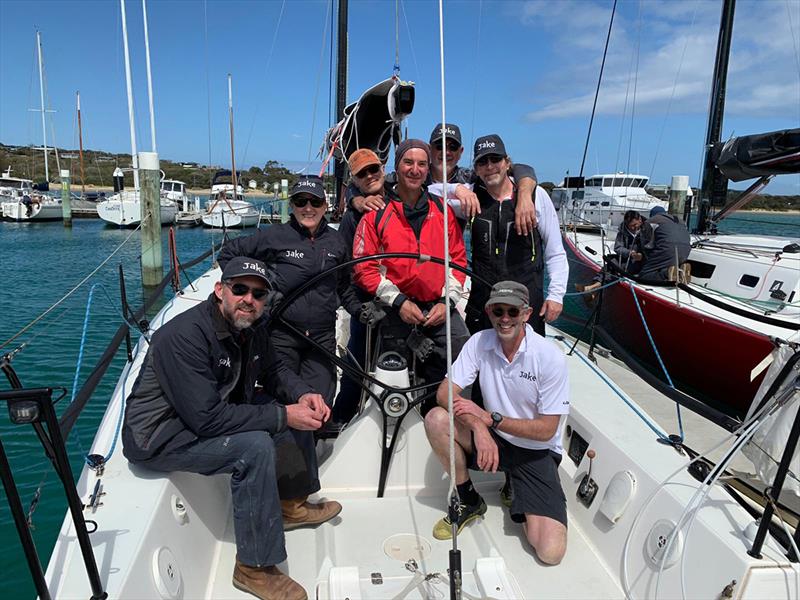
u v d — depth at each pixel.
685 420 5.07
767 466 1.99
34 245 20.78
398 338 2.73
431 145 3.35
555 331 3.88
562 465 2.64
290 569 2.18
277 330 2.56
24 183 38.22
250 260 1.85
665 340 6.07
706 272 6.46
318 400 2.15
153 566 1.64
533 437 2.20
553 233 2.95
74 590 1.45
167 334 1.82
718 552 1.72
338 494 2.65
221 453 1.88
